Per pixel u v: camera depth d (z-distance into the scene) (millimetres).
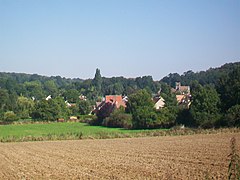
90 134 79188
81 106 149875
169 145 53844
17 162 38969
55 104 133875
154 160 36531
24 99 157750
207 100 83875
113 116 104625
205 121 82438
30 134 85312
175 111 92375
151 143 59031
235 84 84938
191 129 78938
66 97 190000
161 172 27656
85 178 26078
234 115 76875
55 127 106688
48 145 61781
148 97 100625
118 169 30375
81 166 33531
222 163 31562
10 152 51031
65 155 45031
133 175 26609
